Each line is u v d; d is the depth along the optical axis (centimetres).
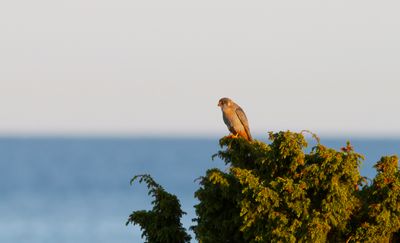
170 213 2136
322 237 1931
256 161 2045
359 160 1959
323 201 1939
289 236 1923
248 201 1967
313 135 2017
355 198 2008
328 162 1944
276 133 2008
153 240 2162
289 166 1995
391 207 1955
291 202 1948
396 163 1995
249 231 1989
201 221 2133
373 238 1956
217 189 2062
